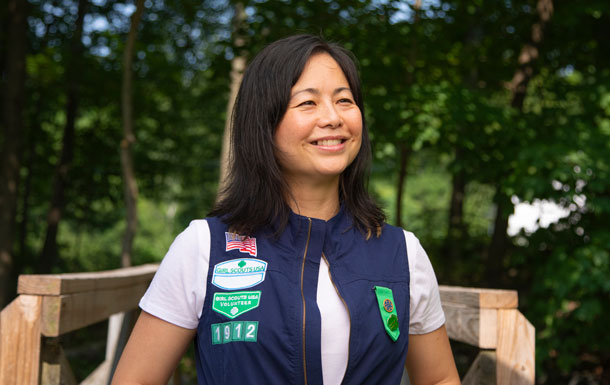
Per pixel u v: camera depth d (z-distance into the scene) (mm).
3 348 1786
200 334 1172
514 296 1875
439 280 7922
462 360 3305
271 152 1257
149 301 1213
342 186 1354
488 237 8766
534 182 4793
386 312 1184
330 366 1148
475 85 7664
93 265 13234
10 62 8195
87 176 10219
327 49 1323
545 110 5918
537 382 5598
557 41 6672
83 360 7270
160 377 1204
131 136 5887
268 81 1279
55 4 9367
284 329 1126
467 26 6750
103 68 9203
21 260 10742
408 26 5785
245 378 1118
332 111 1254
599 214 5023
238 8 6469
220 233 1223
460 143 5316
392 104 5336
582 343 5023
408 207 14266
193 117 12125
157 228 22234
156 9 9039
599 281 4676
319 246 1209
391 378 1194
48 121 10633
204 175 13227
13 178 8164
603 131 5488
